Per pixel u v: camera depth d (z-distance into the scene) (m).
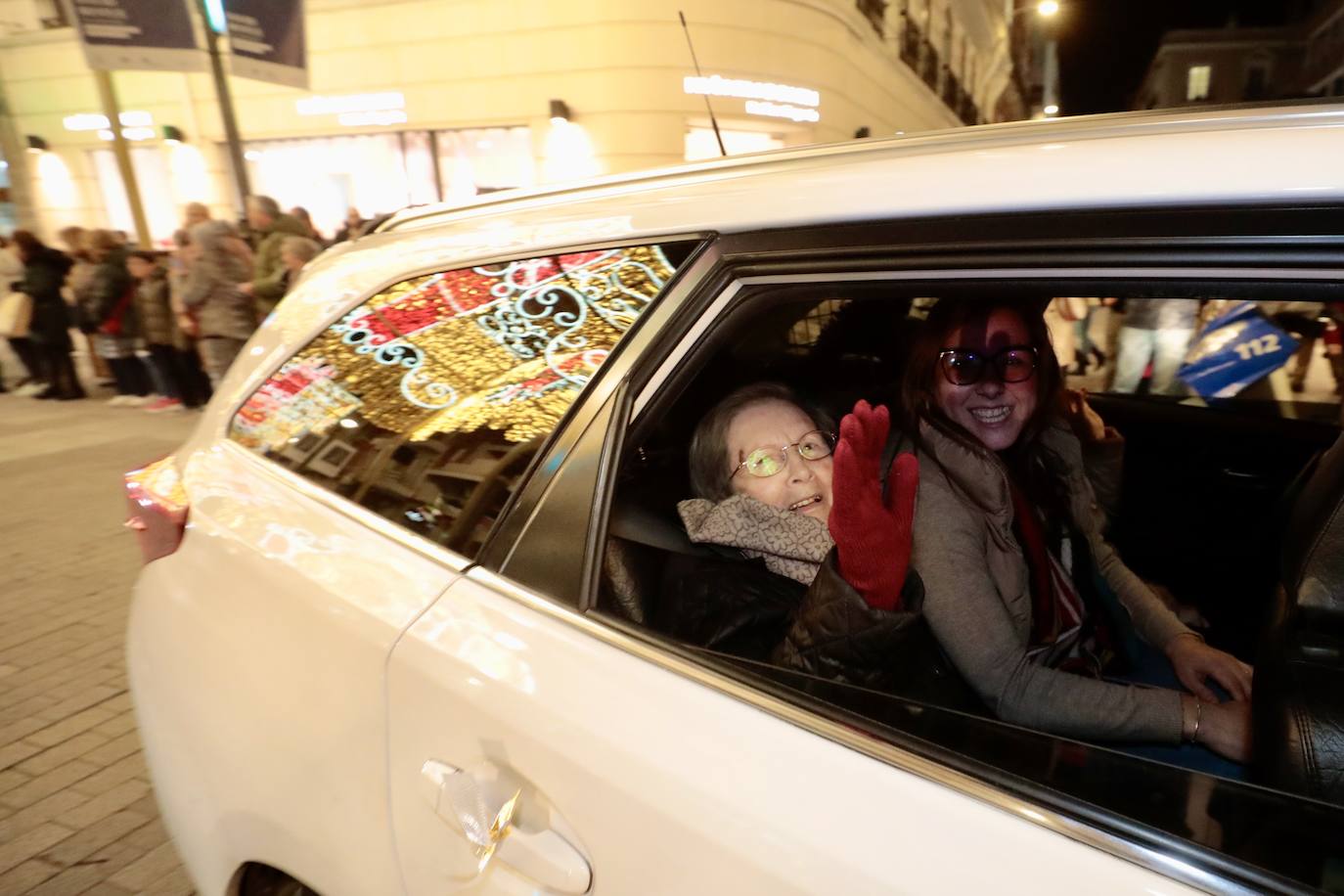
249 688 1.31
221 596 1.40
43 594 3.96
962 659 1.13
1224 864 0.70
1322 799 0.85
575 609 1.05
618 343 1.11
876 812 0.80
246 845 1.39
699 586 1.13
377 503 1.32
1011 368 1.18
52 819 2.46
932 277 0.88
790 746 0.86
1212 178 0.77
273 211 7.00
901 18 14.30
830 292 0.96
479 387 1.26
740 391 1.32
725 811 0.84
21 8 12.78
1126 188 0.80
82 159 13.35
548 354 1.18
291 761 1.26
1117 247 0.78
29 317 8.52
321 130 11.31
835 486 0.97
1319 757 0.87
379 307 1.47
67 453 6.54
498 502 1.16
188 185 12.59
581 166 9.84
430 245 1.45
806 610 1.03
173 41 7.34
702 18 9.34
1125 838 0.73
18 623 3.67
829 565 1.01
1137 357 1.83
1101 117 0.99
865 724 0.86
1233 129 0.82
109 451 6.57
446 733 1.05
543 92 9.77
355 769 1.17
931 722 0.87
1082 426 1.82
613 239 1.16
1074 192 0.82
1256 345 1.72
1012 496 1.28
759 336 1.35
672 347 1.06
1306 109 0.83
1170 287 0.77
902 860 0.76
